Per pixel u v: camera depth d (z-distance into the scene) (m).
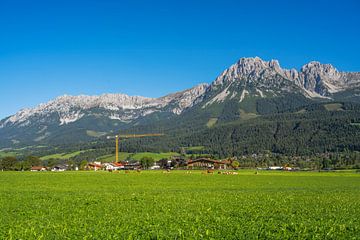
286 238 23.77
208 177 110.44
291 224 27.42
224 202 43.19
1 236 23.70
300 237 23.98
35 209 36.06
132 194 53.09
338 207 39.19
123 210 35.75
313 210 36.47
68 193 55.59
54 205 39.75
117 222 28.42
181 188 68.56
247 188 69.62
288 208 37.78
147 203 41.78
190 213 33.44
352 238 23.70
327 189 68.44
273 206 39.75
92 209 36.38
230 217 31.34
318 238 23.72
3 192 57.16
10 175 120.12
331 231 25.55
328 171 166.38
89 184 79.19
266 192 59.25
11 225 27.30
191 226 27.03
